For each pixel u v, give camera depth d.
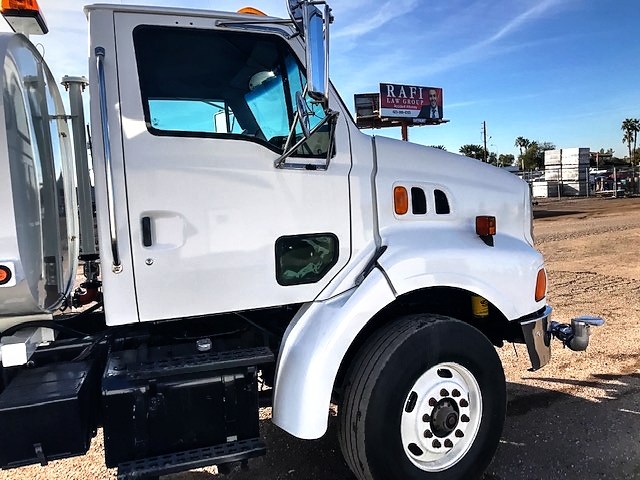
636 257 10.99
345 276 2.90
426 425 2.89
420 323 2.88
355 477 3.28
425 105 24.48
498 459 3.41
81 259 3.34
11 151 2.47
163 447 2.57
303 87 2.86
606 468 3.28
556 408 4.12
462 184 3.32
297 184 2.81
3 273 2.41
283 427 2.69
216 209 2.65
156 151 2.56
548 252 12.15
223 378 2.63
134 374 2.48
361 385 2.76
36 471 3.36
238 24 2.75
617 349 5.39
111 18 2.56
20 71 2.71
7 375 2.70
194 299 2.63
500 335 3.69
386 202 3.04
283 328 3.15
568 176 37.81
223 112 2.95
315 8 2.32
